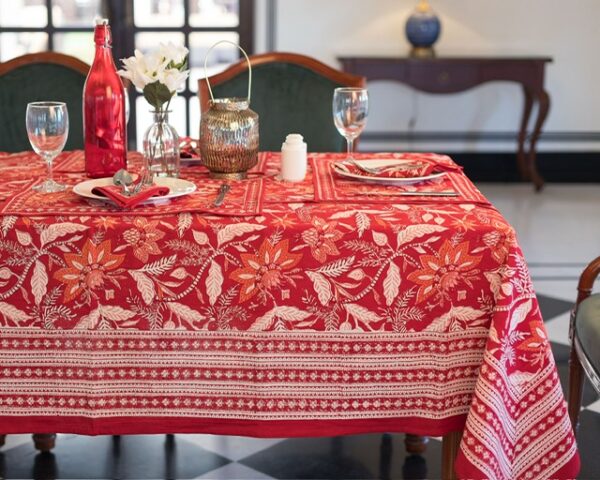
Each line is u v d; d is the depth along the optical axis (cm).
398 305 168
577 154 546
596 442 243
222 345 169
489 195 515
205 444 240
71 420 172
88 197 176
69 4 504
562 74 532
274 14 516
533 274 380
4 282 167
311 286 167
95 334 168
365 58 491
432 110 538
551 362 166
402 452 236
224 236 165
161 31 511
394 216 170
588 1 523
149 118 523
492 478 160
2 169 212
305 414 172
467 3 520
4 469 225
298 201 179
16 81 274
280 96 278
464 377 170
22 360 170
